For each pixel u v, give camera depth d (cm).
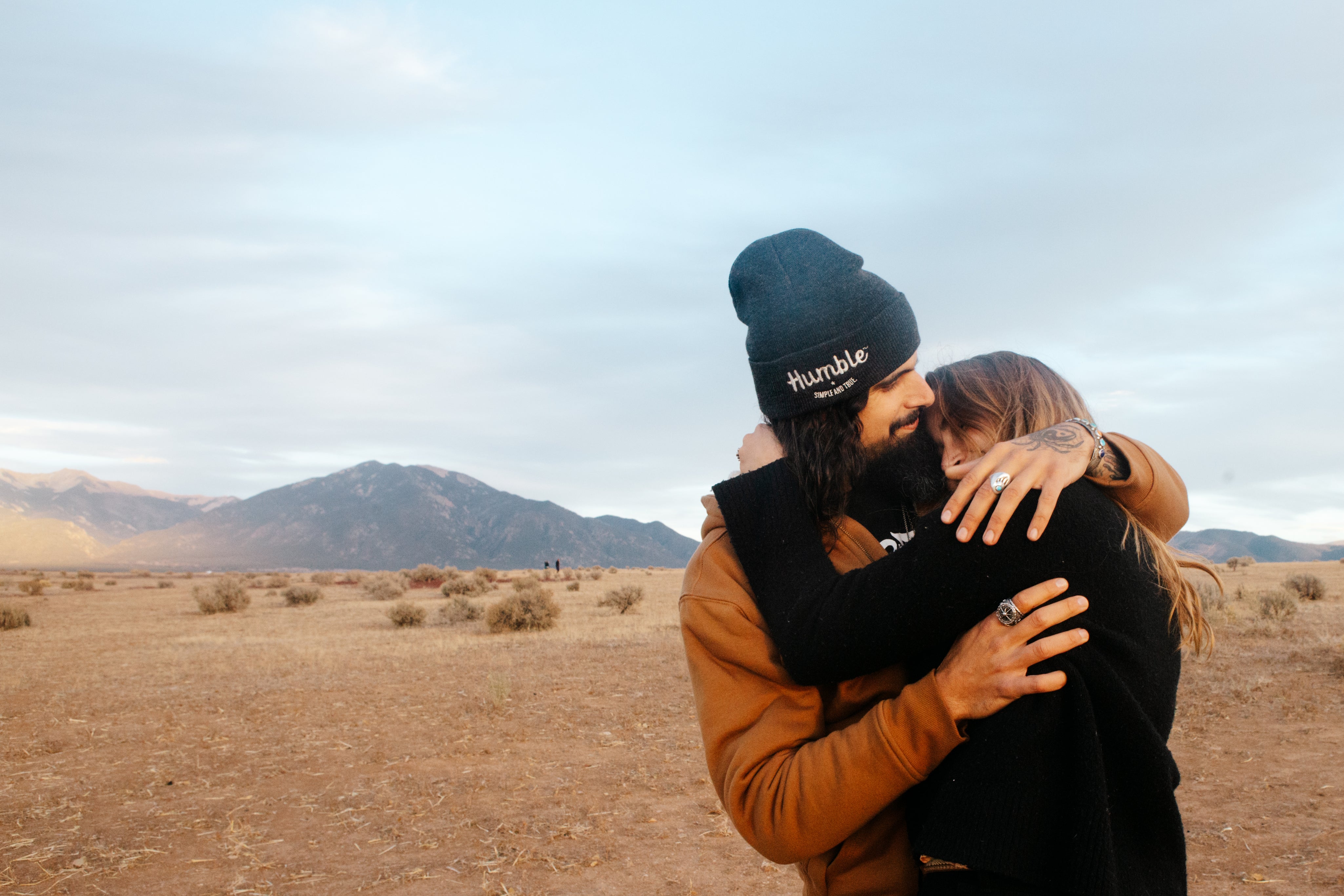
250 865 547
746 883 495
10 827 632
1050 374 145
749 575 128
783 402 134
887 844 122
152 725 1012
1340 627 1471
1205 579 2870
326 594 4706
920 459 145
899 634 110
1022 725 107
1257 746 715
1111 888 101
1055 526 110
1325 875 440
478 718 995
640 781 713
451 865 536
